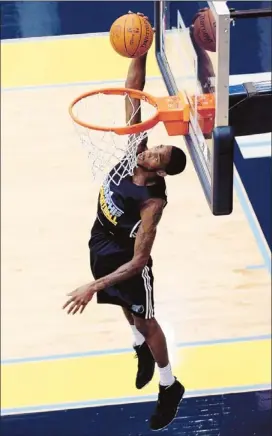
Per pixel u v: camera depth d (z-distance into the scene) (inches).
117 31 291.4
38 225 497.7
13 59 641.6
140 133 287.6
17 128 569.3
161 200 280.8
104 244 295.1
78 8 694.5
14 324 441.4
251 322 438.6
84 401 405.1
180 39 300.4
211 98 264.5
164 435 388.8
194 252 477.7
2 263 474.9
